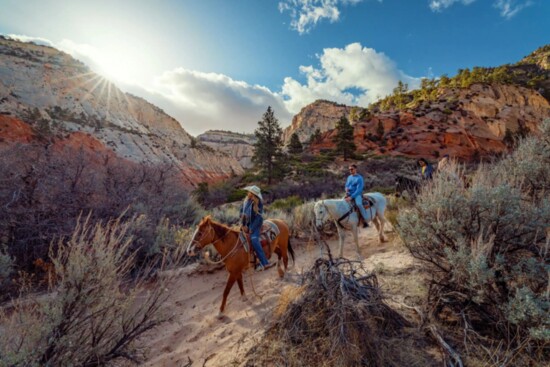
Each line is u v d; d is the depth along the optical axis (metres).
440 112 78.62
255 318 4.33
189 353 3.74
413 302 3.51
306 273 3.71
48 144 8.10
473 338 2.76
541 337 2.31
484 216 3.57
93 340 2.68
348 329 2.71
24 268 5.48
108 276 2.89
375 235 8.30
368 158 55.69
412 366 2.51
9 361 2.10
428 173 8.73
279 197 24.42
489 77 103.56
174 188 10.99
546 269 2.74
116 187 8.67
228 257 4.84
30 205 6.22
